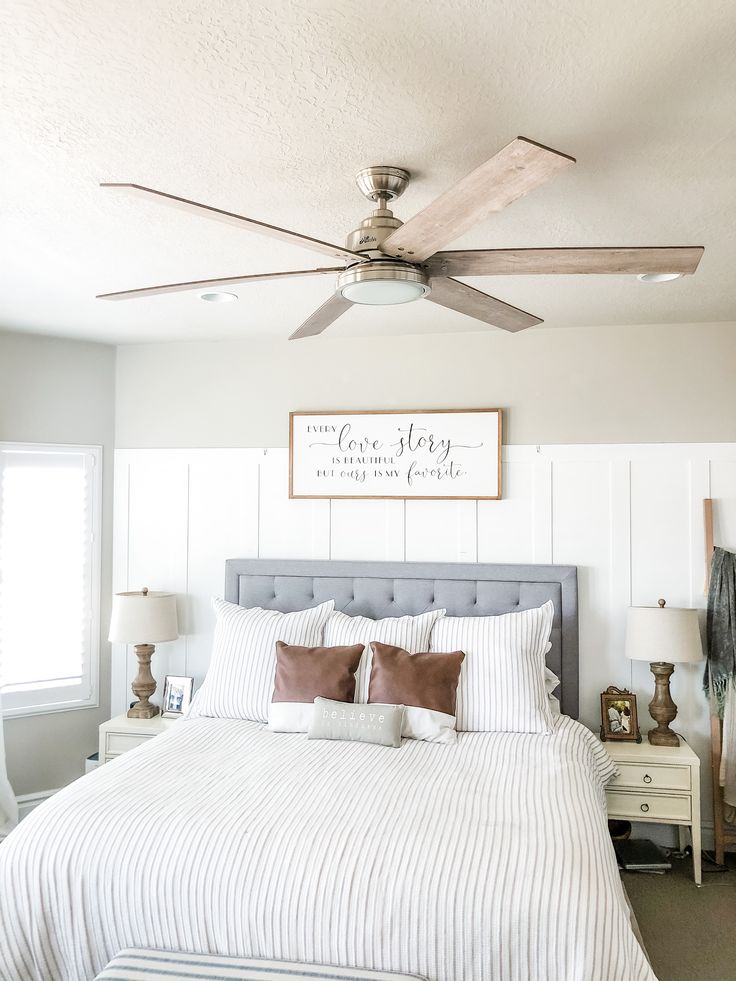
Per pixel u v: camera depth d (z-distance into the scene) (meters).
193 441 4.52
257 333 4.29
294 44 1.58
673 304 3.62
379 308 3.70
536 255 1.98
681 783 3.53
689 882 3.55
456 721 3.45
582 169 2.16
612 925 2.04
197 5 1.46
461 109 1.84
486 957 2.05
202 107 1.83
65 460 4.41
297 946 2.16
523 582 4.02
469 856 2.22
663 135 1.96
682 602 3.94
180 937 2.25
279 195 2.35
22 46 1.59
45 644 4.31
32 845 2.42
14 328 4.17
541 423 4.12
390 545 4.27
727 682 3.73
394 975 2.03
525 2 1.45
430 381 4.26
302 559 4.36
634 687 3.97
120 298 2.40
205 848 2.32
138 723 4.06
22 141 2.01
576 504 4.07
